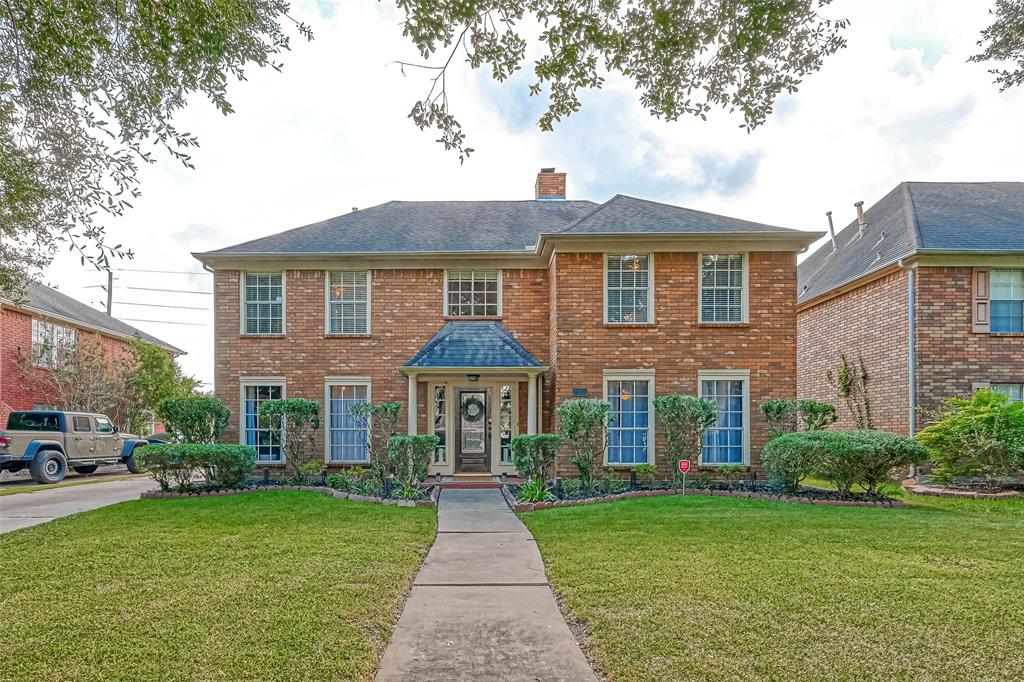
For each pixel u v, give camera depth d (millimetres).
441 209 16531
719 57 4750
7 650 3748
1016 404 10836
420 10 4270
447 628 4219
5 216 5379
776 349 12547
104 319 24375
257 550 6215
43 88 4867
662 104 4973
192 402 12141
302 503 9195
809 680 3359
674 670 3482
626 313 12727
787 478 10164
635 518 7961
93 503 10000
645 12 4492
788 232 12273
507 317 13984
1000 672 3459
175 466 10266
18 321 18891
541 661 3680
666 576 5246
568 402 11078
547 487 11117
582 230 12438
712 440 12508
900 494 10820
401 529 7297
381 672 3521
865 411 15047
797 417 12820
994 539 6652
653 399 12336
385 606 4578
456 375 13211
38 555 6062
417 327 13891
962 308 13031
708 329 12602
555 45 4590
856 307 15547
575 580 5211
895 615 4305
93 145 5152
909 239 13672
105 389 20016
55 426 15141
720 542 6527
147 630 4055
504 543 6820
